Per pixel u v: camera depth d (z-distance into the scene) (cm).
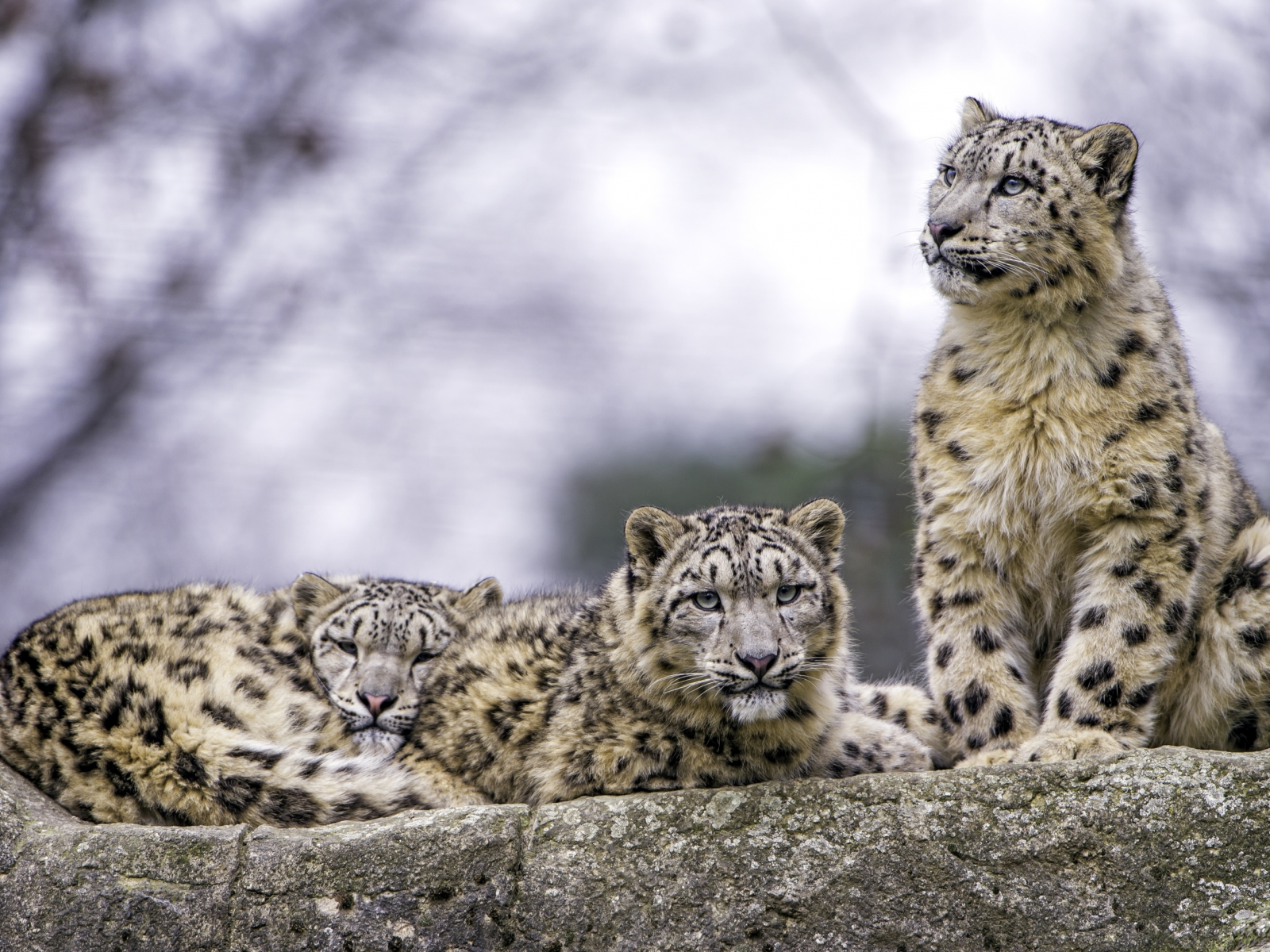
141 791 1144
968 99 1544
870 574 2448
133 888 1025
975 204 1326
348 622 1484
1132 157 1322
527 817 1066
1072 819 1028
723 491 3008
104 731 1159
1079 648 1267
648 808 1065
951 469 1320
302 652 1447
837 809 1052
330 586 1509
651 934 1024
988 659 1313
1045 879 1017
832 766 1265
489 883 1034
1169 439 1262
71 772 1151
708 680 1181
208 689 1216
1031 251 1297
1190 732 1309
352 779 1165
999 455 1297
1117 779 1039
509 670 1298
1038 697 1370
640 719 1214
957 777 1059
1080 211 1311
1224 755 1049
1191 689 1297
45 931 1017
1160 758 1048
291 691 1327
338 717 1404
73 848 1039
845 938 1017
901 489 2550
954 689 1318
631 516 1252
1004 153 1336
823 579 1251
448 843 1044
